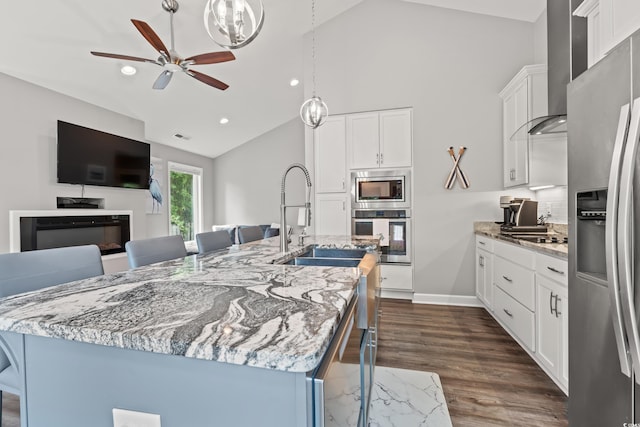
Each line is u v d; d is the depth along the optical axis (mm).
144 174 4688
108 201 4277
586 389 1270
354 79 3887
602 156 1151
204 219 7090
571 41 2074
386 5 3791
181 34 3428
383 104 3791
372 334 1391
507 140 3291
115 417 648
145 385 630
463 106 3555
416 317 3150
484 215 3494
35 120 3414
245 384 583
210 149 6887
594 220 1265
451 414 1680
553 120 2146
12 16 2602
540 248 1989
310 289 918
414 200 3693
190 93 4543
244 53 4141
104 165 4055
